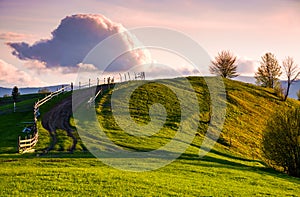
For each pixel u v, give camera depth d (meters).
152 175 40.44
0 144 59.84
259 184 41.97
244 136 88.38
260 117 108.69
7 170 39.19
